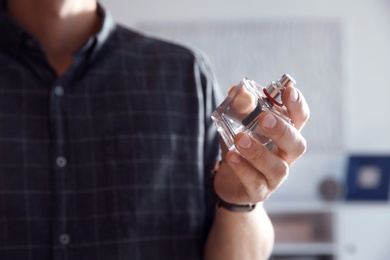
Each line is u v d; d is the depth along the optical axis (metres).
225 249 0.89
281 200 3.65
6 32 0.91
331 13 3.62
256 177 0.73
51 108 0.90
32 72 0.91
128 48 0.96
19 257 0.87
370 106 3.67
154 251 0.90
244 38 3.62
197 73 0.97
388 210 3.31
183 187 0.92
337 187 3.53
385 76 3.66
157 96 0.94
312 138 3.62
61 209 0.88
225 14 3.63
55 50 0.93
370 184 3.53
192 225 0.92
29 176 0.88
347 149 3.63
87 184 0.89
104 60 0.94
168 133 0.93
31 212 0.87
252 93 0.75
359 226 3.31
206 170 0.96
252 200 0.76
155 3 3.63
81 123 0.91
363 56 3.65
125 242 0.89
